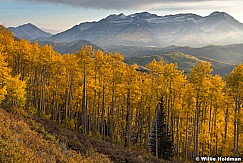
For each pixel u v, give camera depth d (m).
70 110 52.53
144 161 25.86
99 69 40.69
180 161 39.31
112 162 20.19
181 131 46.06
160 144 38.56
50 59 44.72
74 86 50.62
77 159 15.57
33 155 11.84
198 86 33.06
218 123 41.62
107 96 46.03
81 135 29.28
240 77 31.70
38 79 53.69
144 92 39.97
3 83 35.22
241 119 35.28
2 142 11.75
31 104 47.97
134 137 52.84
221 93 38.16
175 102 41.62
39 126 23.80
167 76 39.56
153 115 45.28
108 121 52.41
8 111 25.20
